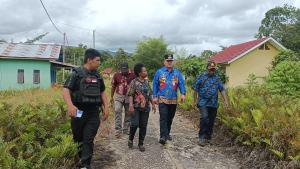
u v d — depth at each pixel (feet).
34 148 20.98
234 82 92.17
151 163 23.21
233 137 28.76
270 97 34.42
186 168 22.61
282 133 22.71
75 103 19.65
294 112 27.12
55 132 23.88
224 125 31.50
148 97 25.82
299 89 51.37
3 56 80.64
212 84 28.17
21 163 17.88
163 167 22.54
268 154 23.21
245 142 25.27
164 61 27.99
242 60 92.27
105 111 20.68
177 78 27.84
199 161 24.22
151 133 32.53
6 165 17.48
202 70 81.97
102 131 30.86
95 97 19.70
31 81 83.51
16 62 82.79
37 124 24.17
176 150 26.53
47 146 21.52
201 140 28.17
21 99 49.67
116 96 30.73
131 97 25.48
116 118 30.25
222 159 24.90
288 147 22.26
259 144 24.39
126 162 23.24
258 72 92.63
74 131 20.67
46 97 50.93
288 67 52.26
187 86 77.61
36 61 83.71
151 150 26.13
